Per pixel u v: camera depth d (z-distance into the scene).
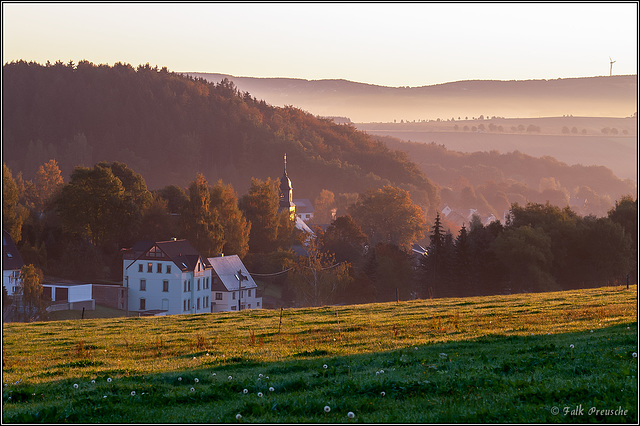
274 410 23.53
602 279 134.12
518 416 21.34
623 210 151.88
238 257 171.62
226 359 35.81
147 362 37.19
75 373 33.84
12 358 40.97
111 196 177.12
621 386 23.92
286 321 57.47
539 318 50.66
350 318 57.53
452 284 137.00
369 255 171.25
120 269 171.25
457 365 30.44
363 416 22.31
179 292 145.88
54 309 131.75
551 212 147.38
